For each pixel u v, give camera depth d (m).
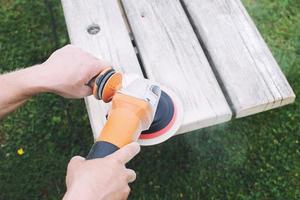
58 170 1.99
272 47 2.24
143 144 1.20
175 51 1.38
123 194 0.98
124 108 1.05
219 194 1.88
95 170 0.96
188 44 1.39
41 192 1.95
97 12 1.47
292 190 1.88
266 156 1.96
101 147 1.01
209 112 1.26
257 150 1.98
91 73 1.19
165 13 1.46
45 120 2.12
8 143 2.07
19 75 1.24
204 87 1.30
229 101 1.30
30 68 1.25
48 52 2.32
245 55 1.35
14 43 2.35
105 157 0.98
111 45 1.40
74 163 1.00
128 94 1.07
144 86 1.10
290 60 2.20
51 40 2.35
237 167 1.94
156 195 1.89
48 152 2.03
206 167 1.95
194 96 1.29
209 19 1.43
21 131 2.10
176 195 1.89
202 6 1.46
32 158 2.02
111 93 1.11
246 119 2.04
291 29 2.30
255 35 1.39
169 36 1.41
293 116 2.04
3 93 1.23
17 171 2.00
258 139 2.00
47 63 1.22
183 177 1.93
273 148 1.97
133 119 1.04
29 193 1.95
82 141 2.05
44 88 1.20
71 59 1.21
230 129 2.03
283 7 2.37
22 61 2.30
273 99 1.27
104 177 0.95
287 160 1.95
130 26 1.46
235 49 1.36
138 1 1.49
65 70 1.19
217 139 2.01
